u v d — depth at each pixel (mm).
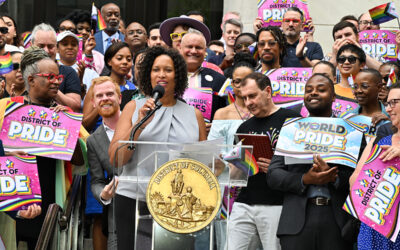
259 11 11656
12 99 7621
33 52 7797
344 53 9320
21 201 6516
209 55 12281
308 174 6789
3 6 15070
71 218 7777
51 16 15383
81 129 8164
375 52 10953
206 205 5172
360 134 6723
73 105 9164
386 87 8891
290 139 6793
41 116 7375
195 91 8719
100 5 15547
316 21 14617
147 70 6234
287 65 11047
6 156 6562
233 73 8625
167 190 5164
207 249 5188
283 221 7008
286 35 11320
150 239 5227
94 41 10859
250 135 7195
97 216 8562
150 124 6012
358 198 6387
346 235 6824
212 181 5191
